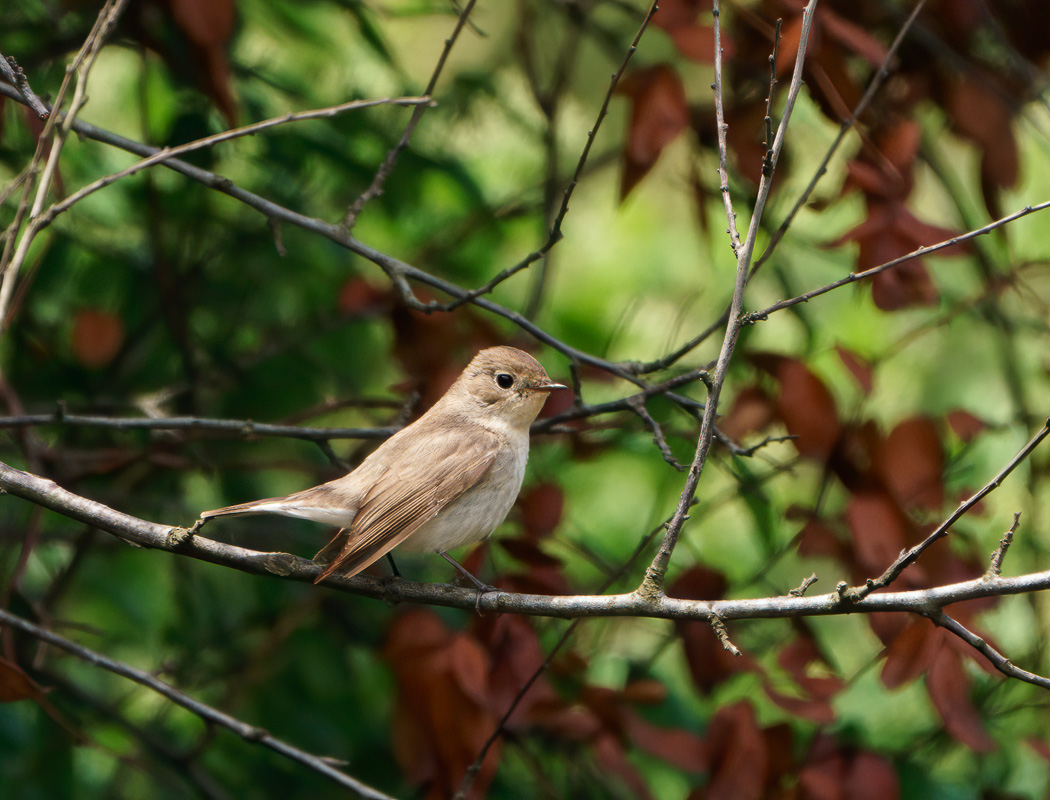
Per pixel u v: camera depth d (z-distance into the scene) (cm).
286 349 1146
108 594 1134
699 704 1019
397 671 830
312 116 719
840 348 930
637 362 945
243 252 1150
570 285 1405
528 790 1062
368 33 1116
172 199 1134
